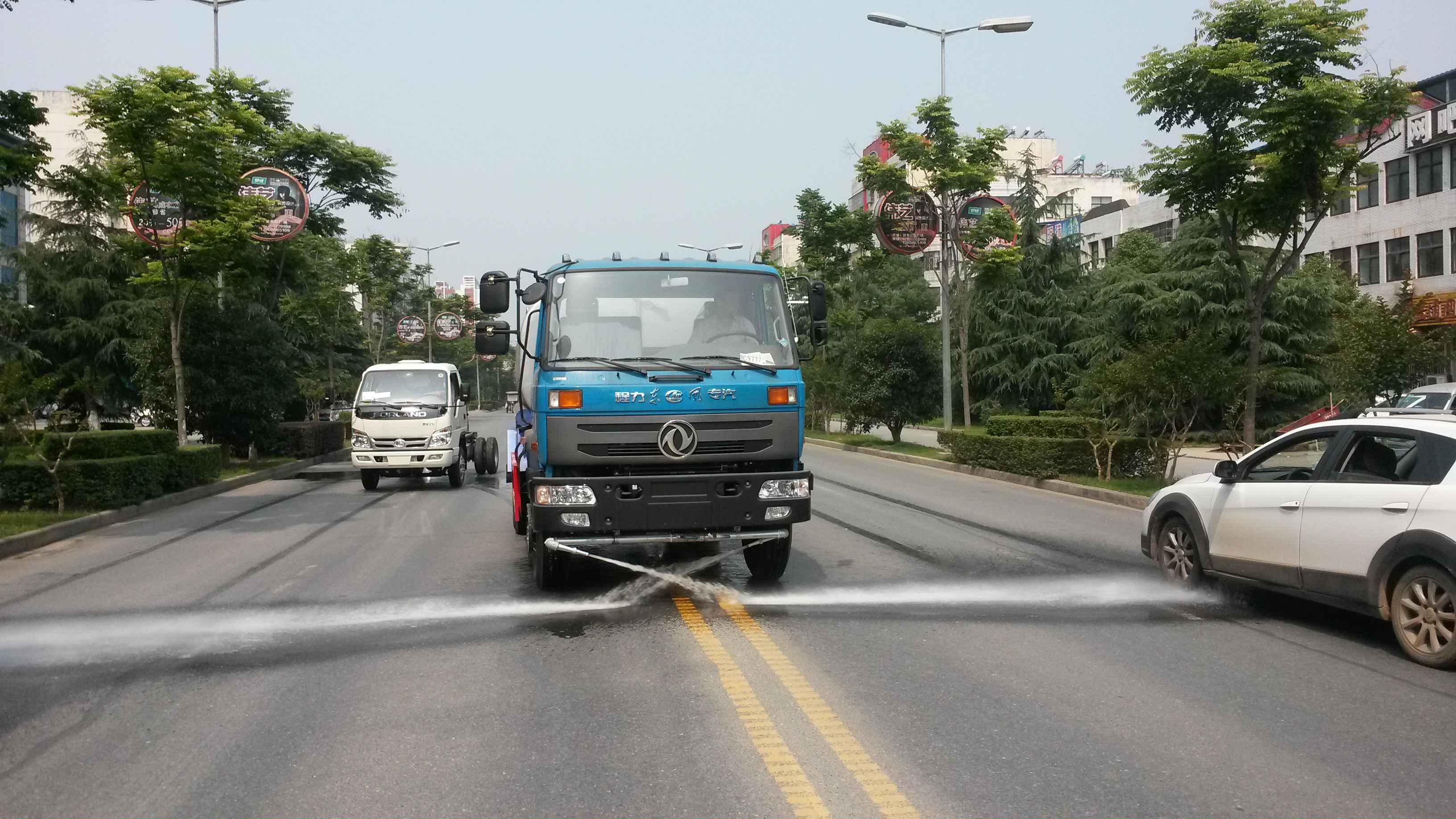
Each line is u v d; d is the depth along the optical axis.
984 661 6.34
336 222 32.06
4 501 14.22
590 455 7.82
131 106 18.38
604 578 9.28
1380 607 6.39
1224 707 5.39
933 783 4.37
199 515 14.98
